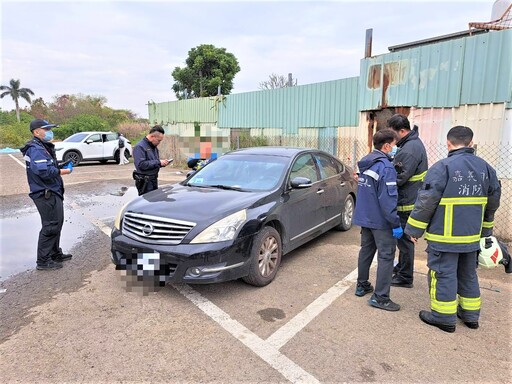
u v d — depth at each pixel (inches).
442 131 263.6
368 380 100.3
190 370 103.7
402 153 150.3
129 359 108.2
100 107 2023.9
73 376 100.9
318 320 131.4
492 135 234.2
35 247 214.5
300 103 405.1
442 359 109.7
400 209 153.6
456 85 251.8
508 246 218.2
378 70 307.1
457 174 118.9
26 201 348.2
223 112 534.3
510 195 226.4
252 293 152.0
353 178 251.1
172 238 141.9
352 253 202.4
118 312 135.3
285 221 170.9
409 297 151.3
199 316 133.0
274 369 104.5
